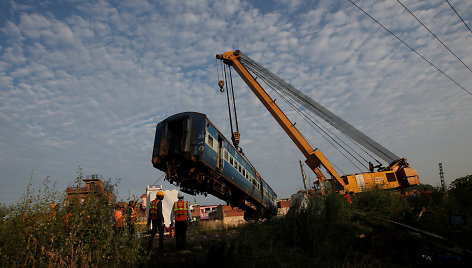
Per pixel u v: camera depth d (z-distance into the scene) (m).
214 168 13.29
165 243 9.43
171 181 12.91
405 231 8.21
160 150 12.43
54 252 6.18
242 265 6.61
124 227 7.42
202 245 8.70
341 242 8.09
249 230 9.30
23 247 5.97
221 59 25.86
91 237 6.73
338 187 21.31
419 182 21.64
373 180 21.81
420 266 6.61
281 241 8.58
